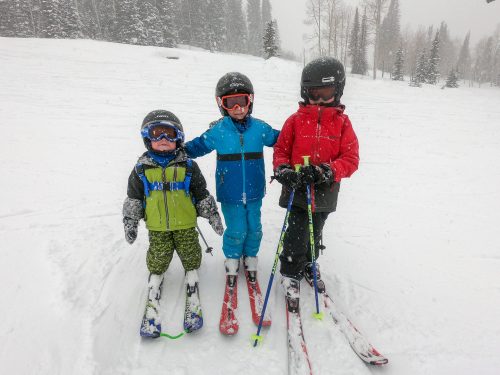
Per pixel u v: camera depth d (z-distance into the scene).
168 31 40.16
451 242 3.52
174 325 2.26
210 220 2.40
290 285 2.45
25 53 14.50
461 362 2.11
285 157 2.37
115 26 36.72
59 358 1.85
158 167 2.23
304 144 2.29
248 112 2.42
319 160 2.29
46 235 3.13
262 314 2.15
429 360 2.11
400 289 2.75
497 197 4.75
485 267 3.10
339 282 2.79
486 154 6.77
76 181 4.57
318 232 2.54
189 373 1.93
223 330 2.17
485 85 60.97
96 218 3.59
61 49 16.34
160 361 2.00
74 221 3.48
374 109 10.83
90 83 10.77
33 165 4.98
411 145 7.23
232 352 2.09
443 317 2.46
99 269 2.64
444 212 4.25
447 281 2.88
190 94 10.38
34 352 1.86
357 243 3.43
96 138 6.32
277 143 2.46
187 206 2.35
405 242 3.49
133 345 2.09
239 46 58.97
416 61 54.56
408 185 5.12
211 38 49.03
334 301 2.59
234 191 2.40
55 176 4.68
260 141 2.42
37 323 2.04
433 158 6.44
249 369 1.98
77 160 5.30
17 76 10.69
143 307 2.38
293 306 2.34
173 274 2.74
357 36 42.44
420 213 4.20
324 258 3.13
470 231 3.77
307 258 2.75
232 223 2.50
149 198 2.26
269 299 2.54
